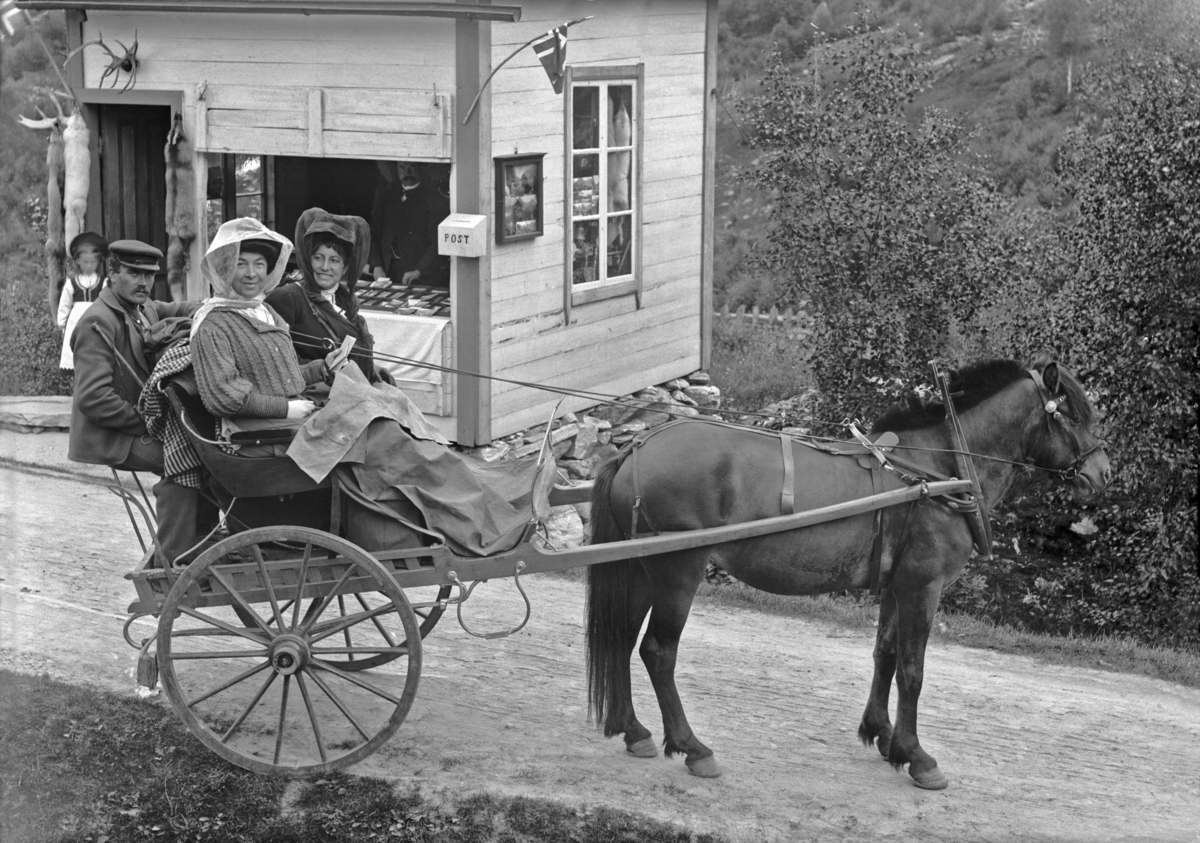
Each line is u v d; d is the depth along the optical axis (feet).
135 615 20.03
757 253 44.60
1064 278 43.68
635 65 40.57
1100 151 42.06
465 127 33.88
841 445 22.40
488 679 25.95
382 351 35.42
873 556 21.99
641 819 20.31
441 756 21.86
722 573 37.52
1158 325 40.55
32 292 57.67
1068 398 23.58
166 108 41.19
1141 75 43.16
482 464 23.21
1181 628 38.22
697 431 21.83
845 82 44.45
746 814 20.84
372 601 29.73
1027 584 40.75
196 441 19.42
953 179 43.09
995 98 84.48
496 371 35.58
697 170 44.86
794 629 32.24
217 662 24.89
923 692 28.89
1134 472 40.29
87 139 38.47
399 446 20.44
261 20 35.99
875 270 42.22
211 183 39.04
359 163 40.70
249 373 19.75
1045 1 93.50
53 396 42.42
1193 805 23.40
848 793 22.11
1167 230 39.99
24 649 24.50
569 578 34.35
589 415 40.86
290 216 41.75
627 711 22.27
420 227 39.42
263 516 20.52
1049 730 26.99
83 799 20.08
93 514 34.19
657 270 43.27
